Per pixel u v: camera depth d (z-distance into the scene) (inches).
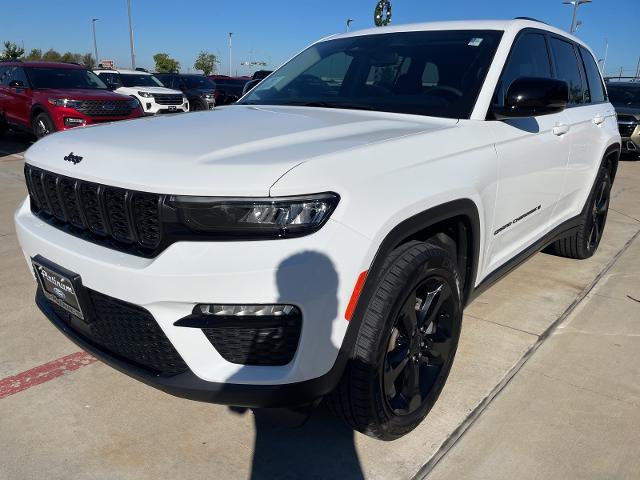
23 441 91.7
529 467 87.5
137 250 75.8
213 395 72.9
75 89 441.1
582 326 136.6
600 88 184.9
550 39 141.4
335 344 73.7
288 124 95.3
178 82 782.5
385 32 136.5
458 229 99.1
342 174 73.4
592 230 182.4
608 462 89.0
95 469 86.0
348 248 71.5
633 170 414.6
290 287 68.5
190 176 70.3
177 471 85.9
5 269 164.1
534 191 125.4
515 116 106.8
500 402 103.9
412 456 89.5
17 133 546.3
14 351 119.0
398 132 92.0
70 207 86.0
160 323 72.2
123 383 108.9
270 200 68.4
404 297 80.4
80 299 81.1
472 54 116.6
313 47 147.3
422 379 95.3
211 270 68.4
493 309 144.4
